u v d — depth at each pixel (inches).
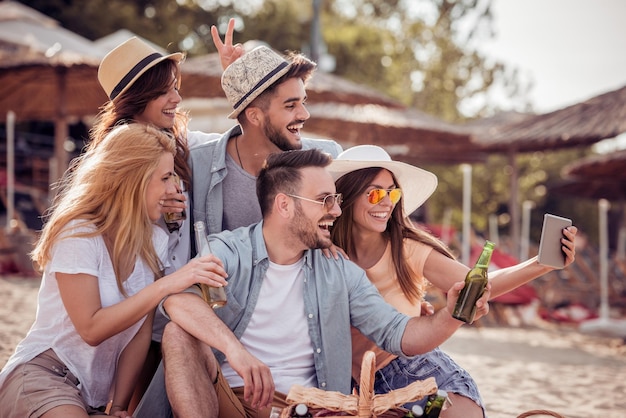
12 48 610.2
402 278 146.0
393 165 142.4
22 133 816.3
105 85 157.4
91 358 127.6
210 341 119.1
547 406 229.5
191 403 117.2
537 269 135.0
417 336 128.6
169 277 123.1
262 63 154.6
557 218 129.7
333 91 466.0
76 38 654.5
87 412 125.6
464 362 309.0
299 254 136.3
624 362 345.7
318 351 133.3
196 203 155.6
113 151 128.6
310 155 132.0
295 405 114.3
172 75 156.8
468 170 479.5
